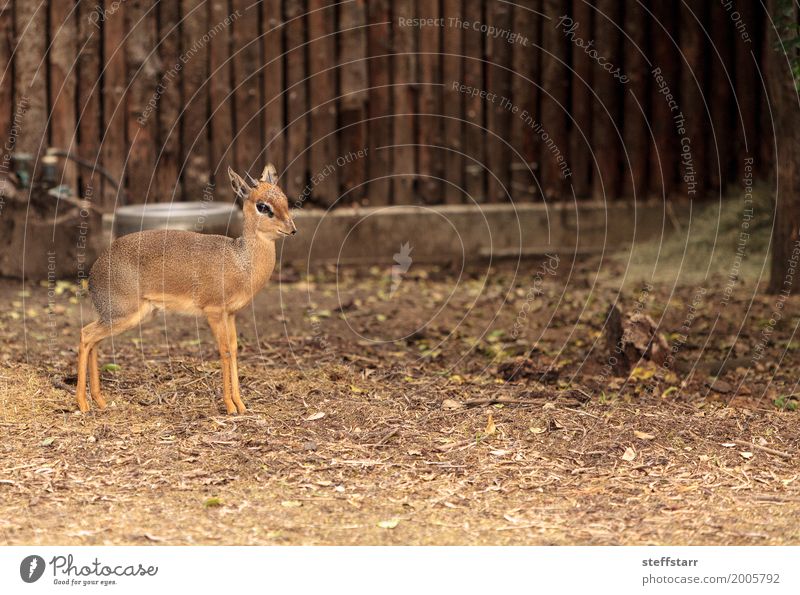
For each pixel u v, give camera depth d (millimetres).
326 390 10117
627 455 8617
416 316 13289
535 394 10148
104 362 10867
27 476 8008
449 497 7832
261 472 8188
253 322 12750
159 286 9094
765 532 7234
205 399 9828
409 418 9422
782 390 10438
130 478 8023
